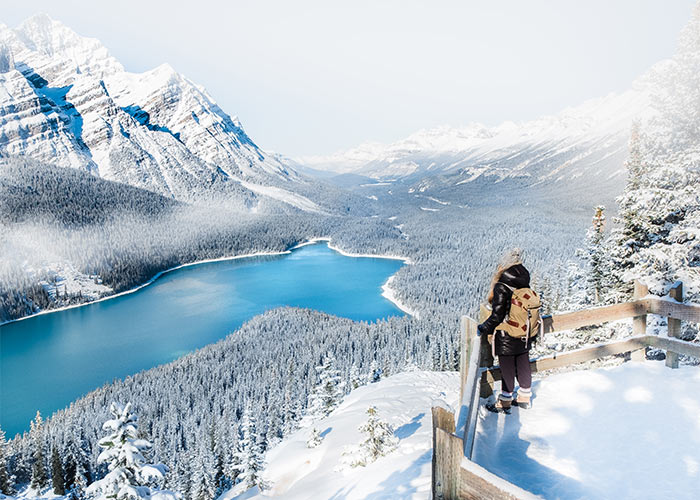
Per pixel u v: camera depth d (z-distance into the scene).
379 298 189.00
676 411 5.12
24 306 182.75
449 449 2.74
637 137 18.55
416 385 16.12
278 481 12.41
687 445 4.45
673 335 6.55
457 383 16.11
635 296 6.99
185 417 76.56
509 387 5.55
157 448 61.09
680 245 14.89
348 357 94.19
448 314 140.62
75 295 199.25
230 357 109.25
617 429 4.91
